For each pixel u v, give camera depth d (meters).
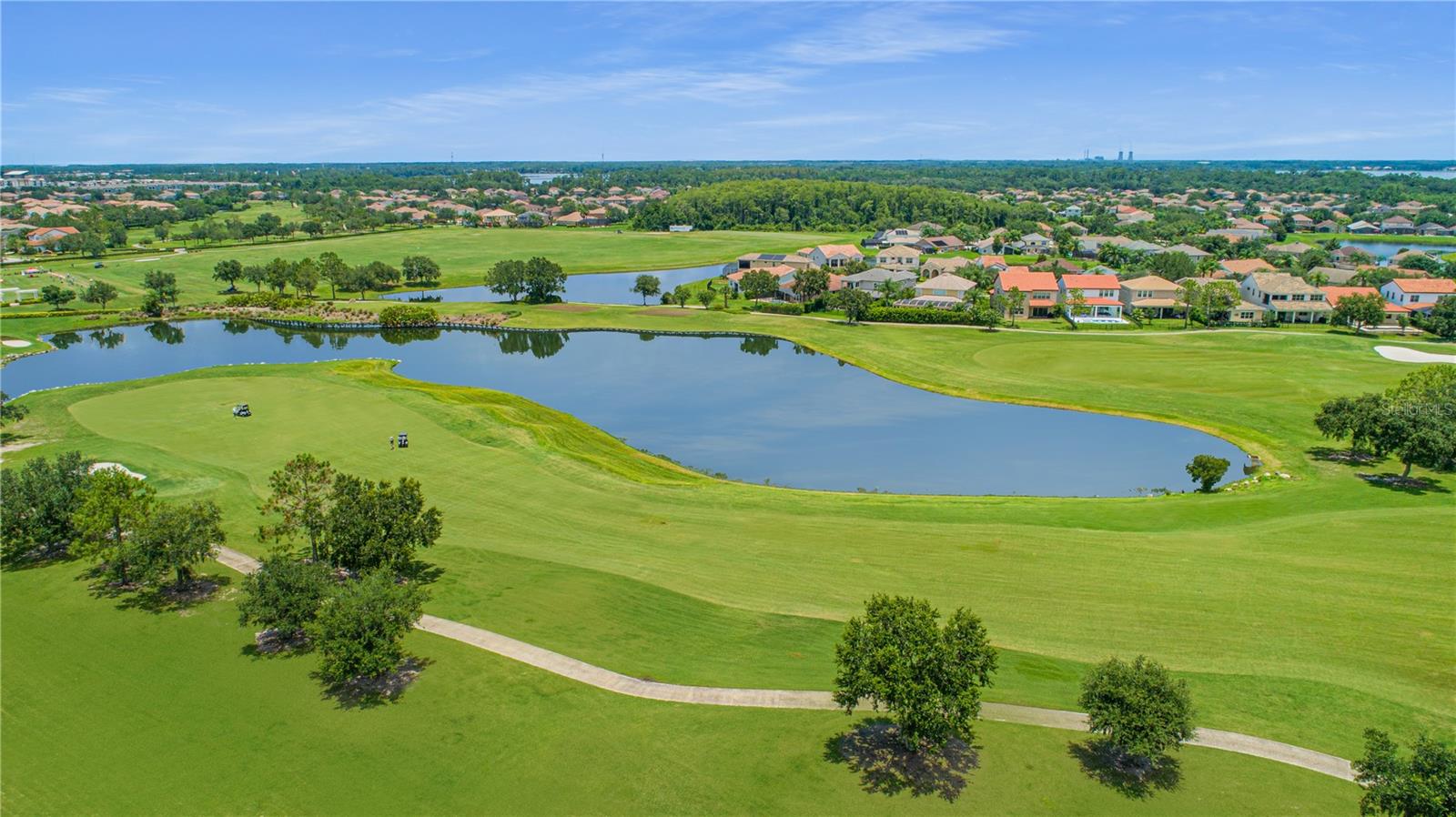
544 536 52.75
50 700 35.41
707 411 89.12
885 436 80.19
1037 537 52.19
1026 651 38.66
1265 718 33.50
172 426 75.94
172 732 33.09
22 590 45.34
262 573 39.91
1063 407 88.38
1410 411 63.25
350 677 36.22
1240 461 71.75
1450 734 32.22
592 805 28.72
